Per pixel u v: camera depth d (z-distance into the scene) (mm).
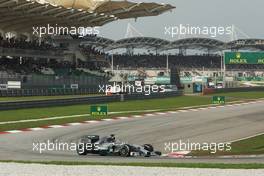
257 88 144375
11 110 63312
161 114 65750
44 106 69062
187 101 94438
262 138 43312
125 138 43062
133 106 78250
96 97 80500
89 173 21359
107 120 56750
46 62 123000
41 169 22656
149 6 128125
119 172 21703
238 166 24172
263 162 28484
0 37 115625
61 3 124438
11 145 37812
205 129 50000
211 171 22016
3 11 105938
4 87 87812
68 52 137500
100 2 127062
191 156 33500
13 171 22000
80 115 60719
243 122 56750
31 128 48406
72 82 106500
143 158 31688
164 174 21078
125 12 130625
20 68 108000
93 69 137625
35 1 100250
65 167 23453
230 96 114438
